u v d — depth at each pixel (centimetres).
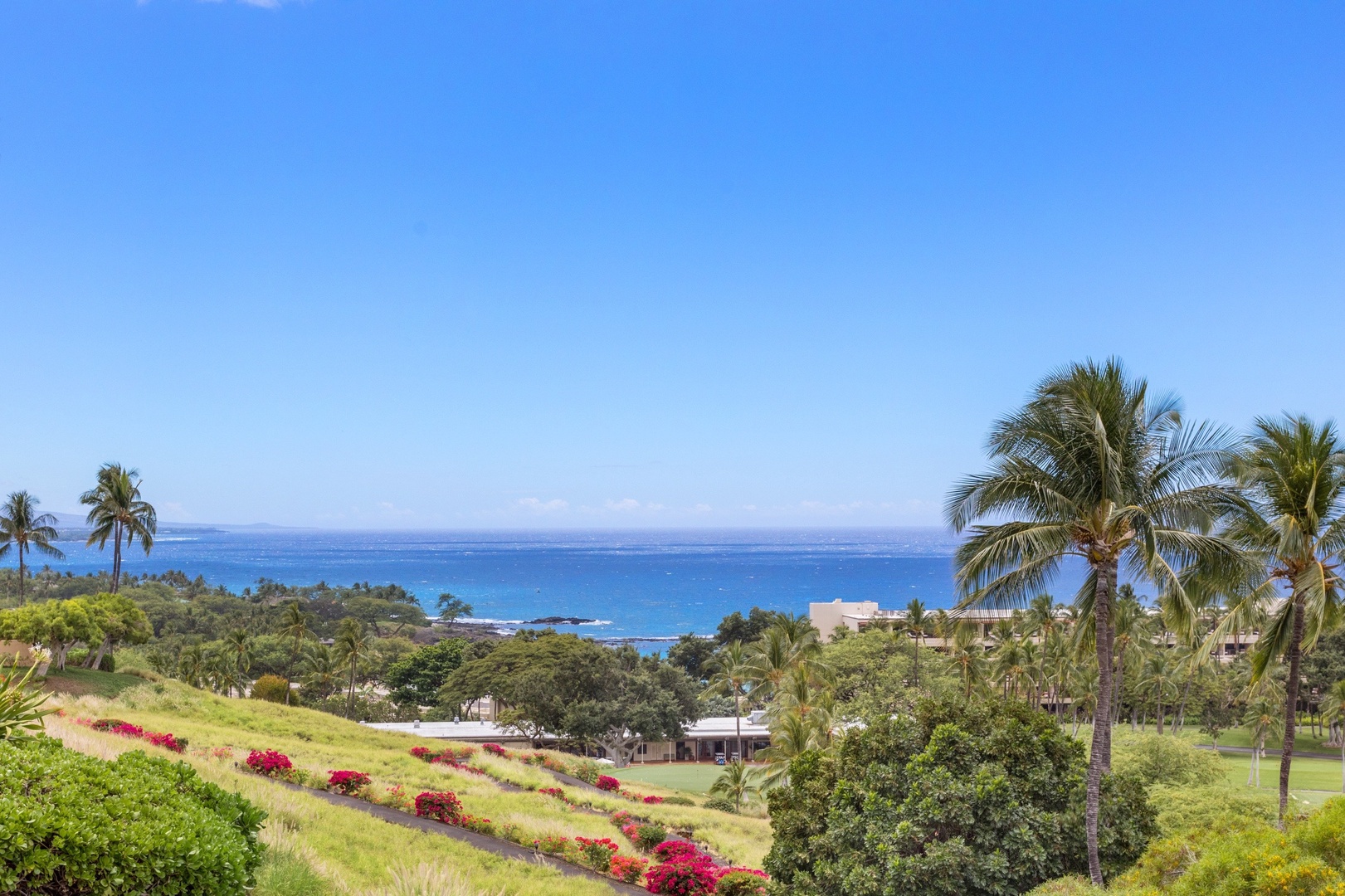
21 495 7956
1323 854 1541
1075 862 2219
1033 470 2423
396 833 2484
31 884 812
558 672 9100
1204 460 2302
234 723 5384
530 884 2222
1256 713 7681
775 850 2447
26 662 5200
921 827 2147
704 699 11531
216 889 930
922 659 7488
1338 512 2672
